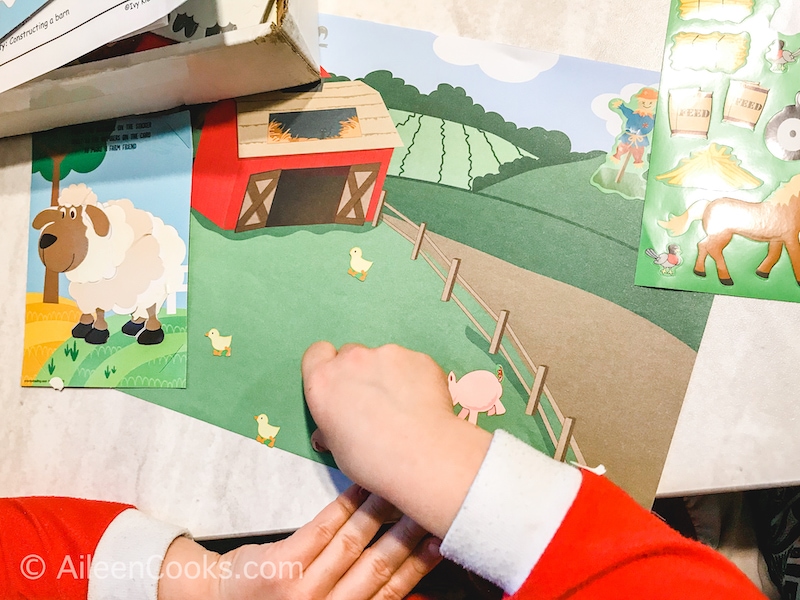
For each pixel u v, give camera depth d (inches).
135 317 17.4
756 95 17.0
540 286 17.2
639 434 16.8
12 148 18.0
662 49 17.3
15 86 14.6
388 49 17.5
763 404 16.8
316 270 17.4
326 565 15.3
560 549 12.5
